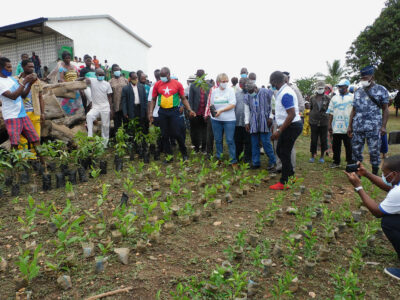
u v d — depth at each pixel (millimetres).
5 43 19391
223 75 5949
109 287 2410
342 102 6398
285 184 4840
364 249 3127
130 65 21969
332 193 4863
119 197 4473
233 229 3502
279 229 3537
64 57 8523
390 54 25125
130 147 6801
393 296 2410
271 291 2215
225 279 2320
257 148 6246
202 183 5004
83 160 5859
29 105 5734
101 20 19094
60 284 2383
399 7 24734
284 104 4477
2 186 5000
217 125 6320
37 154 5711
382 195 4781
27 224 3250
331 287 2502
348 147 6574
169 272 2631
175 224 3613
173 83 6266
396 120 21000
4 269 2650
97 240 3172
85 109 8602
